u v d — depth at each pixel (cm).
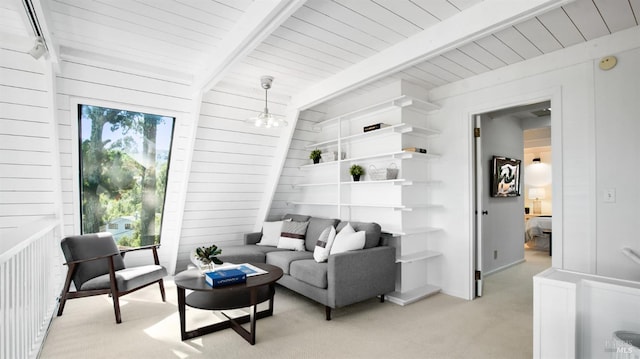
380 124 346
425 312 300
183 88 321
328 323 275
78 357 217
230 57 248
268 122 314
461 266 344
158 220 392
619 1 205
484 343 238
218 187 400
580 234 263
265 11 199
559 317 170
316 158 429
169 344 236
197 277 258
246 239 429
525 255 585
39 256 247
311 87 361
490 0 203
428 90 376
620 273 244
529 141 659
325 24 234
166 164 367
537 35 251
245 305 245
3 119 260
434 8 214
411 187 357
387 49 273
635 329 156
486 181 448
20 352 194
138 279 294
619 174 246
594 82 258
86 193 338
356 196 397
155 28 238
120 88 295
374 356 220
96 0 204
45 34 213
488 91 326
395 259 329
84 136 314
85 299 332
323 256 318
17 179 284
